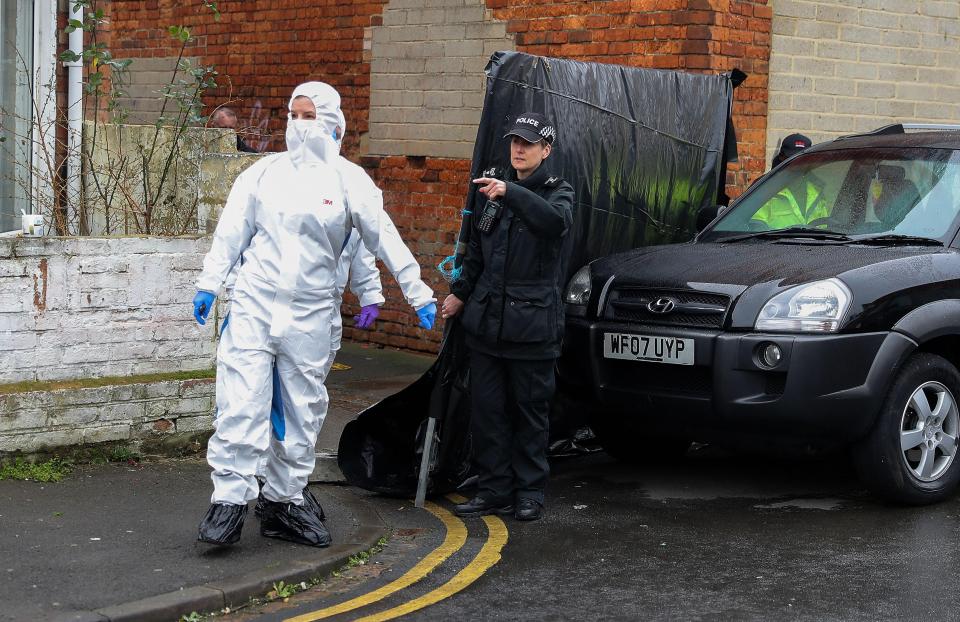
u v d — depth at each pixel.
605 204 7.75
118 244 6.71
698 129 8.37
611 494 6.88
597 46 9.85
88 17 8.61
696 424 6.51
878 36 10.55
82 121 8.64
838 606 4.97
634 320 6.70
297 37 12.08
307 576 5.13
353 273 5.61
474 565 5.49
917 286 6.46
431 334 10.95
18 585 4.75
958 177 7.19
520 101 7.11
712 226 7.76
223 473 5.27
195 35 13.06
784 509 6.55
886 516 6.40
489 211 6.14
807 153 7.93
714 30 9.35
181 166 7.99
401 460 6.61
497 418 6.31
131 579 4.88
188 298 6.99
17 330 6.45
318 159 5.29
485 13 10.54
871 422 6.32
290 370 5.30
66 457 6.54
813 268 6.50
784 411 6.18
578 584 5.24
